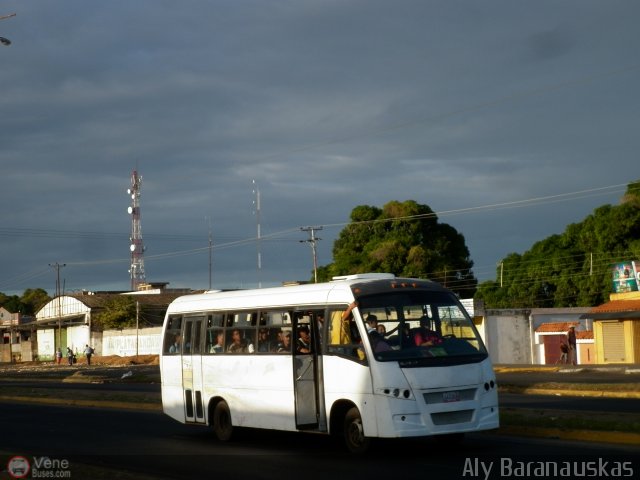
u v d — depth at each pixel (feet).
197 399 64.18
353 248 254.88
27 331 363.97
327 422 51.60
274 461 50.42
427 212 251.39
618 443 50.29
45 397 108.37
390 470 44.55
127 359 262.88
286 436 63.41
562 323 189.47
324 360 52.11
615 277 177.68
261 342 58.23
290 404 55.31
